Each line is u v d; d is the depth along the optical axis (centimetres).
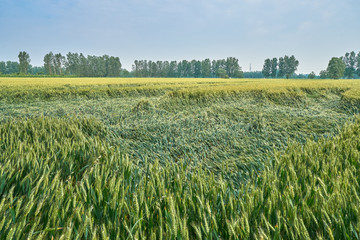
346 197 175
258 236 142
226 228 152
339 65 8362
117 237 133
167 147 481
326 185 204
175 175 246
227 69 11794
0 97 1109
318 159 280
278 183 216
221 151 462
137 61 11362
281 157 305
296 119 713
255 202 172
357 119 630
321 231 147
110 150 345
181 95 1175
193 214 166
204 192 196
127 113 830
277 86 1639
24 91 1209
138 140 533
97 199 186
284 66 11069
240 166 371
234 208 168
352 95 1028
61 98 1255
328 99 1374
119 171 270
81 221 152
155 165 267
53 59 10212
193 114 827
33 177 233
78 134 427
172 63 11825
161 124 652
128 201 192
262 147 477
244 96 1298
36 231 147
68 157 299
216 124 688
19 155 292
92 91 1380
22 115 788
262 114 753
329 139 399
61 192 181
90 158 308
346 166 264
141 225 155
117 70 10469
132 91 1488
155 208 173
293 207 155
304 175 233
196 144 506
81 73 9944
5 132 445
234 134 567
